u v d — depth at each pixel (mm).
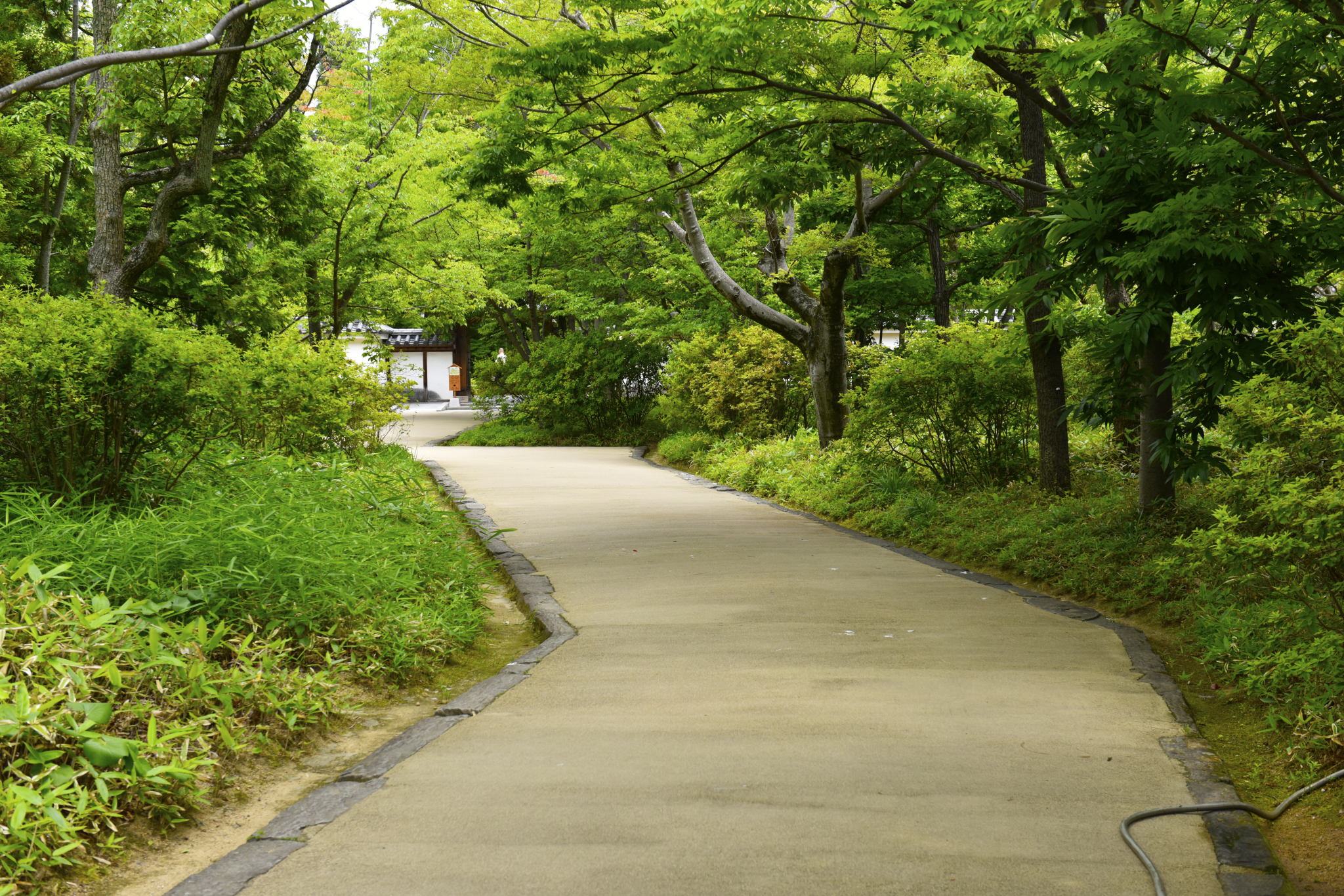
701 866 3037
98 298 7137
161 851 3328
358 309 24609
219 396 6895
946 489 11609
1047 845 3182
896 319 20750
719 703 4789
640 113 10836
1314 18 6324
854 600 7219
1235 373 6891
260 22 13289
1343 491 4227
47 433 6445
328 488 8828
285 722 4457
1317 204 7352
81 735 3508
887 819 3379
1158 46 6141
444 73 16109
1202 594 6062
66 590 5008
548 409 27078
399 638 5746
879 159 10719
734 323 21594
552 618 6723
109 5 13180
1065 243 7754
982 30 7422
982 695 4887
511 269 29156
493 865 3068
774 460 15695
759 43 9438
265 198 19469
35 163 14047
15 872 2928
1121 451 12727
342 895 2887
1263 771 3979
